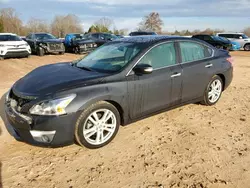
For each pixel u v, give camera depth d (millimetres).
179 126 3871
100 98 3006
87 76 3227
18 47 11961
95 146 3137
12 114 2914
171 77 3758
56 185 2469
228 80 4969
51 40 14938
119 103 3221
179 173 2678
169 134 3594
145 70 3242
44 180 2537
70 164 2818
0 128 3672
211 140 3422
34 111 2736
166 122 4020
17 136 3156
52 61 12406
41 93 2836
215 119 4176
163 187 2461
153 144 3297
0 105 4699
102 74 3277
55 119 2729
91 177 2600
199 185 2490
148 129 3748
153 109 3676
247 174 2672
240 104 5008
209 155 3031
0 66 9844
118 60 3590
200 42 4457
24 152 3041
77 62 4164
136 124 3924
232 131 3715
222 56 4816
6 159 2881
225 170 2738
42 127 2732
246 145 3295
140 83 3383
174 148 3195
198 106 4801
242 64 11758
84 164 2824
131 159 2936
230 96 5598
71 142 2982
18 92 3016
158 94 3648
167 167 2783
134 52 3561
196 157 2984
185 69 3973
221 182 2539
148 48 3586
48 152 3055
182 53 4062
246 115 4387
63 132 2816
